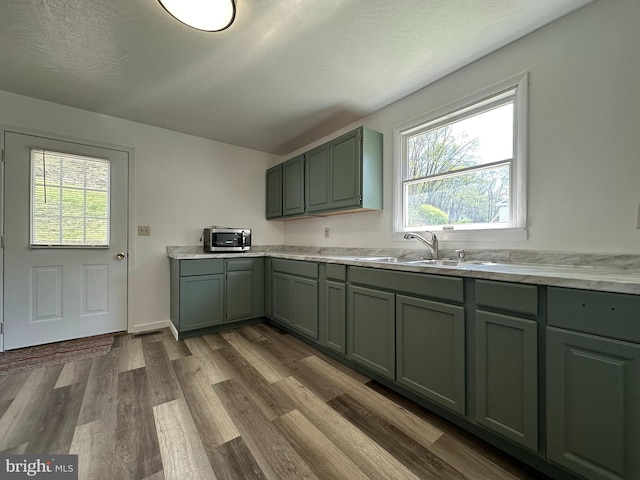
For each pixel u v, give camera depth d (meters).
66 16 1.48
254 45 1.72
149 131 2.92
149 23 1.54
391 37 1.66
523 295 1.14
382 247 2.56
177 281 2.67
